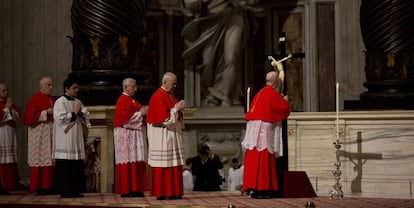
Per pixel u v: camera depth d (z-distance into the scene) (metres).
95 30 44.12
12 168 43.06
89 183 43.06
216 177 46.31
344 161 41.28
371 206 33.03
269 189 36.75
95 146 42.94
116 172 39.50
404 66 44.22
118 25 44.19
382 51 44.53
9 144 42.94
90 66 44.16
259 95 37.28
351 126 41.28
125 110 39.16
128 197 38.97
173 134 37.91
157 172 37.50
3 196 40.81
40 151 41.62
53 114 39.53
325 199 36.56
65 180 39.16
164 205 34.00
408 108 44.06
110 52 44.09
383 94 44.31
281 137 37.34
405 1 44.12
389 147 40.72
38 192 41.69
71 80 42.00
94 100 43.56
